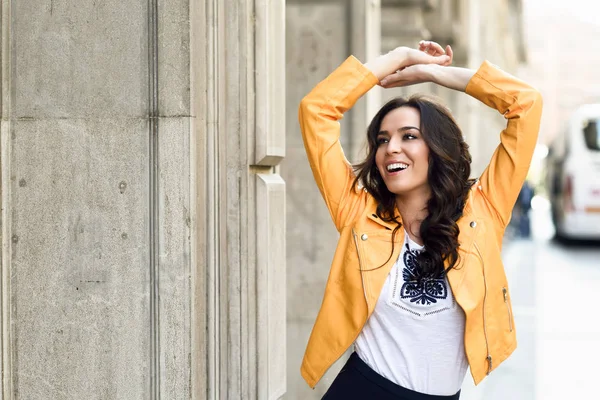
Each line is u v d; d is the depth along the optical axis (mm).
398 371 2453
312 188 5523
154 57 2951
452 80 2650
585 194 18406
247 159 3076
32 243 3127
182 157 2936
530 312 9805
